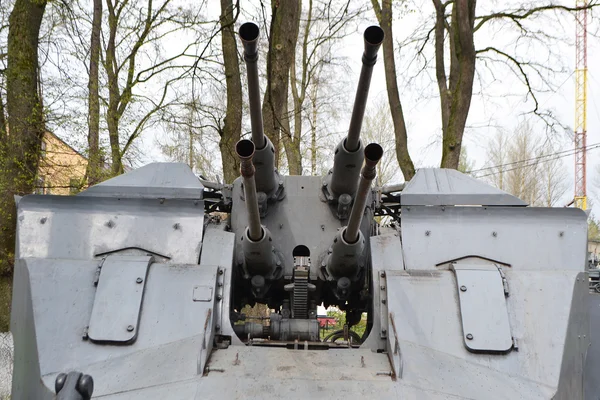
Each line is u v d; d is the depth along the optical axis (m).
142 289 5.12
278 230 6.64
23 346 4.98
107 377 4.47
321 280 6.38
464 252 5.73
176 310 5.04
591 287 12.16
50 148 16.70
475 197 6.23
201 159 22.94
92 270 5.26
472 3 15.03
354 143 5.57
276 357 4.81
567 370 4.75
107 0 17.95
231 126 13.73
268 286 6.32
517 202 6.19
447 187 6.32
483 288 5.12
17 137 11.91
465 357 4.76
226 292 5.42
